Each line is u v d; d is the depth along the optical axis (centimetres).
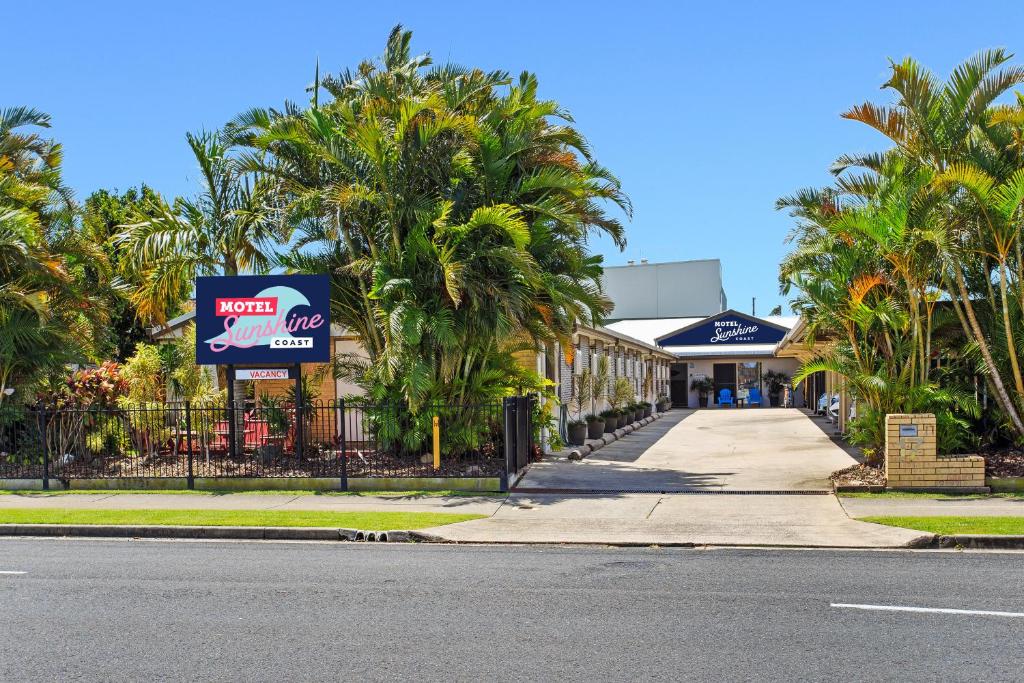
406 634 641
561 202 1614
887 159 1542
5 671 567
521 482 1517
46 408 1752
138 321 2717
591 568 891
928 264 1421
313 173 1680
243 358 1623
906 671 545
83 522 1180
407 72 1773
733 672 546
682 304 5962
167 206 1823
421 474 1502
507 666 564
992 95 1431
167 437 1750
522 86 1691
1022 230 1399
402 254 1562
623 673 548
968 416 1497
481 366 1664
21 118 1852
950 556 932
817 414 3556
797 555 951
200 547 1054
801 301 1647
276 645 617
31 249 1653
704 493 1389
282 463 1623
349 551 1012
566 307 1590
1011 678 530
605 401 2895
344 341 2097
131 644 624
